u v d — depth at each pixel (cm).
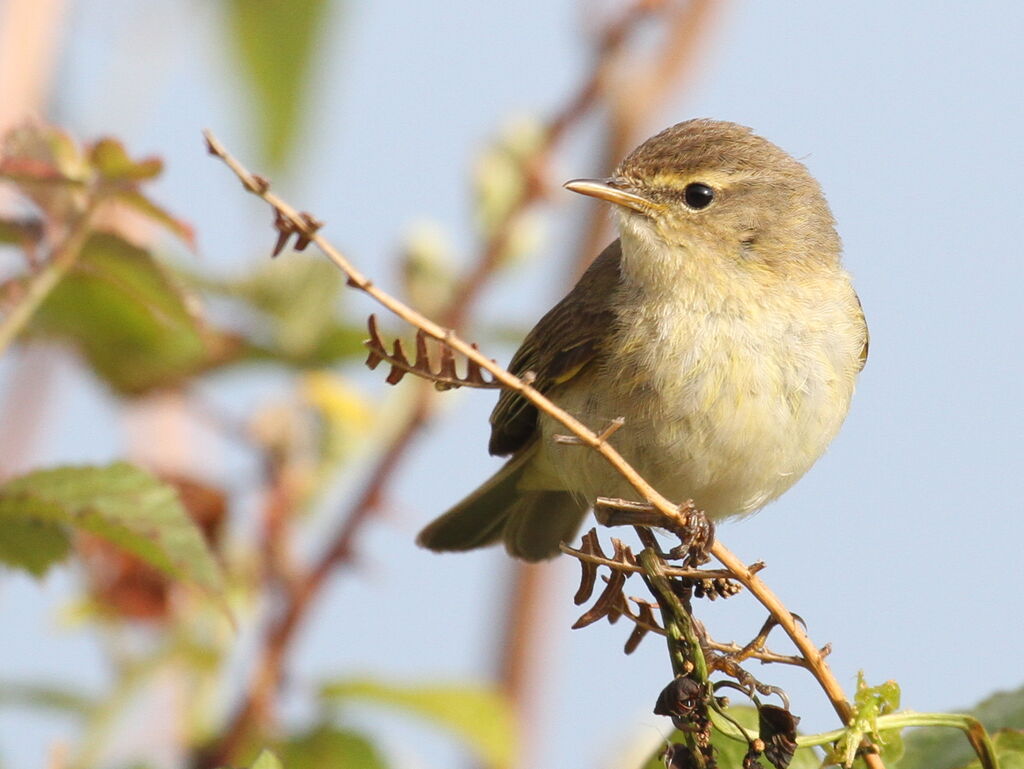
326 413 870
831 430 1023
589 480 1026
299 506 859
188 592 813
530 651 1039
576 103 953
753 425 984
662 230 1026
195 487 816
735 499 1024
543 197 952
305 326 875
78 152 667
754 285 1016
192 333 804
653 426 993
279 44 853
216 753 778
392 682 808
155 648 800
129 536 596
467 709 814
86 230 662
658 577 584
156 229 892
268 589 819
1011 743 613
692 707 563
